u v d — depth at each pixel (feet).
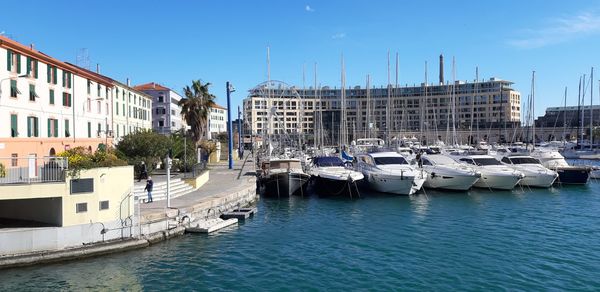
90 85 157.79
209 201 99.96
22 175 73.26
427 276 63.52
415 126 545.44
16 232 68.69
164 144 141.90
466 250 76.33
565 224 97.04
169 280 62.64
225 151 269.23
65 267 67.31
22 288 59.36
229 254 74.69
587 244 79.87
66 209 73.10
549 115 534.37
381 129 495.82
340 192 135.64
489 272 65.00
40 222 75.15
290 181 135.74
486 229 92.32
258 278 63.36
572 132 443.73
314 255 74.13
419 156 163.43
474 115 571.69
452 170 142.72
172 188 111.45
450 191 144.87
